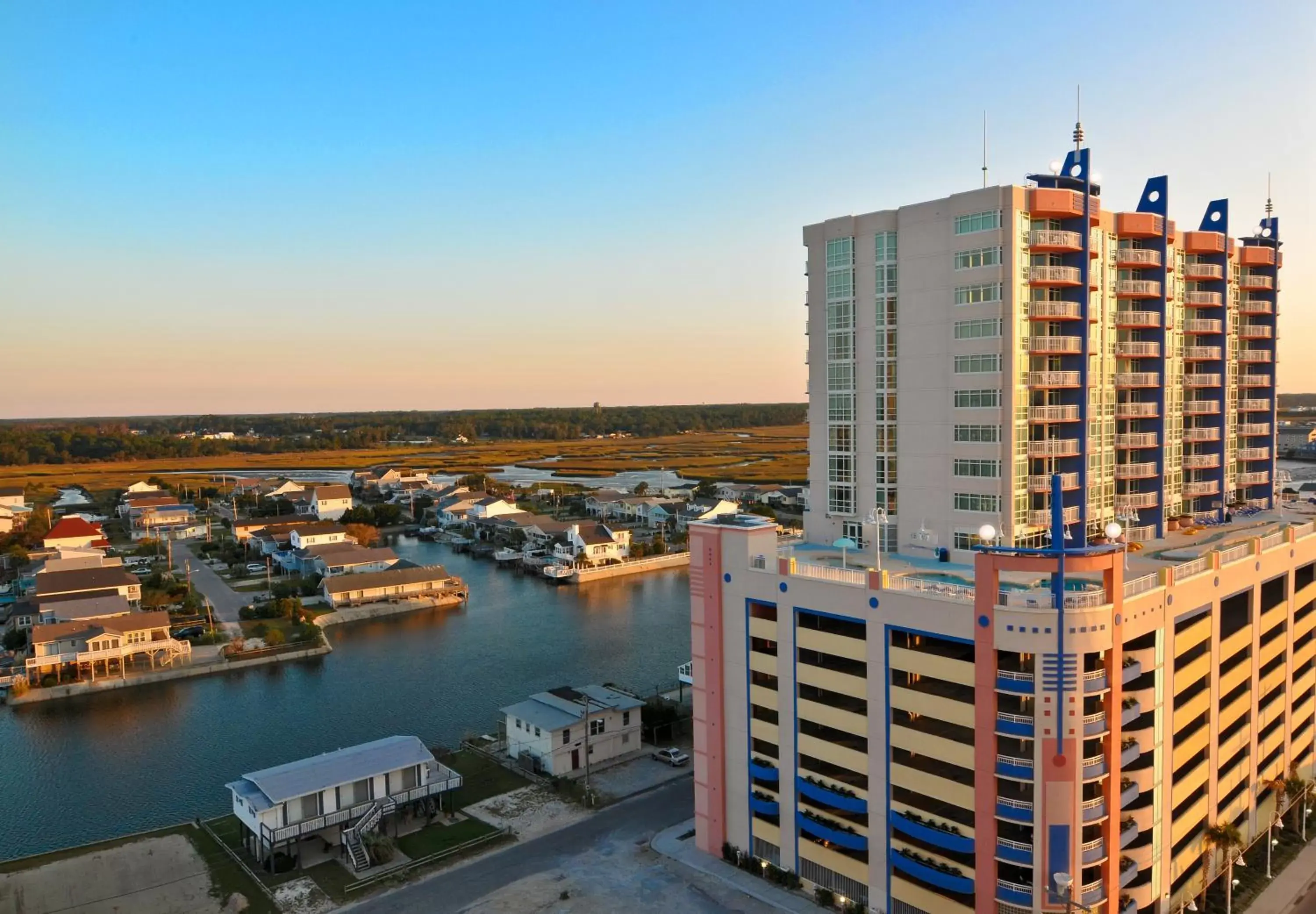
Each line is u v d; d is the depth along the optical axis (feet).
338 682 425.69
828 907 222.48
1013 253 239.71
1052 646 181.27
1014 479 244.42
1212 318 318.24
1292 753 272.72
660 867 246.68
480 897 233.14
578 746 316.19
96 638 425.69
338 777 264.93
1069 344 251.80
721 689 248.32
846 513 276.00
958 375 249.75
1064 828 184.03
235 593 593.83
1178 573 209.77
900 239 260.01
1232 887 229.66
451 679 426.92
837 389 276.21
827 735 224.94
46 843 276.82
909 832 204.54
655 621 529.86
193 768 330.54
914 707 203.72
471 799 294.05
